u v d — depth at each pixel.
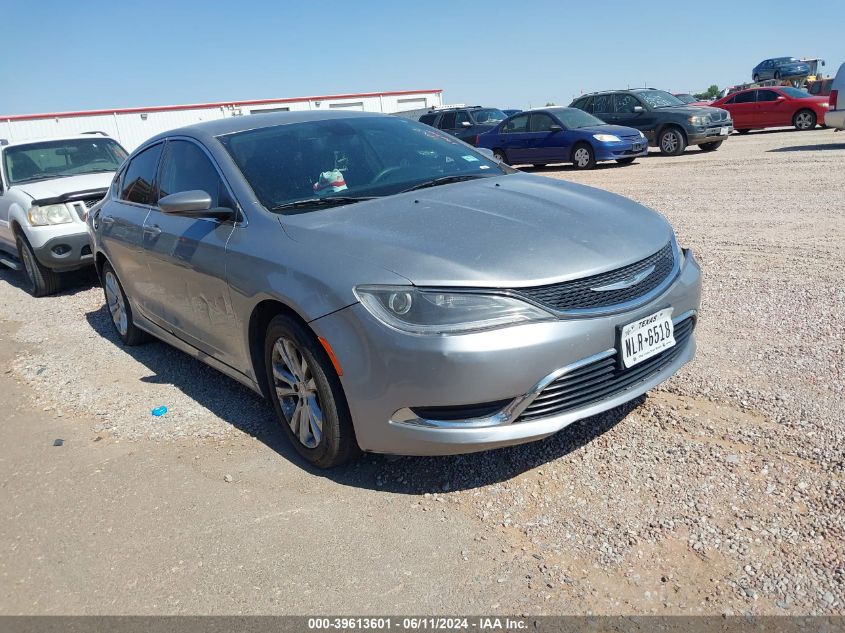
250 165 3.94
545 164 17.66
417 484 3.21
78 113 30.61
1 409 4.64
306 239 3.30
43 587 2.77
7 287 8.97
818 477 2.95
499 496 3.05
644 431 3.45
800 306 5.01
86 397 4.68
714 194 10.09
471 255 2.95
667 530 2.72
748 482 2.97
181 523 3.08
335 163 4.01
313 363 3.14
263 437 3.81
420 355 2.79
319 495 3.19
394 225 3.26
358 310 2.92
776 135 20.53
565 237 3.14
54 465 3.75
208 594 2.62
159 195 4.70
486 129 19.86
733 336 4.57
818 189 9.63
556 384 2.90
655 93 18.53
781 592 2.37
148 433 4.01
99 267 5.86
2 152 8.82
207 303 3.96
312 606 2.51
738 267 6.18
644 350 3.11
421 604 2.47
